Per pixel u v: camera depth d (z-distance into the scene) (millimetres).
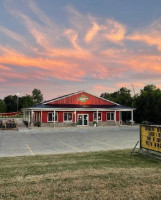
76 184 6520
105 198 5484
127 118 55125
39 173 7863
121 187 6238
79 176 7340
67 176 7375
